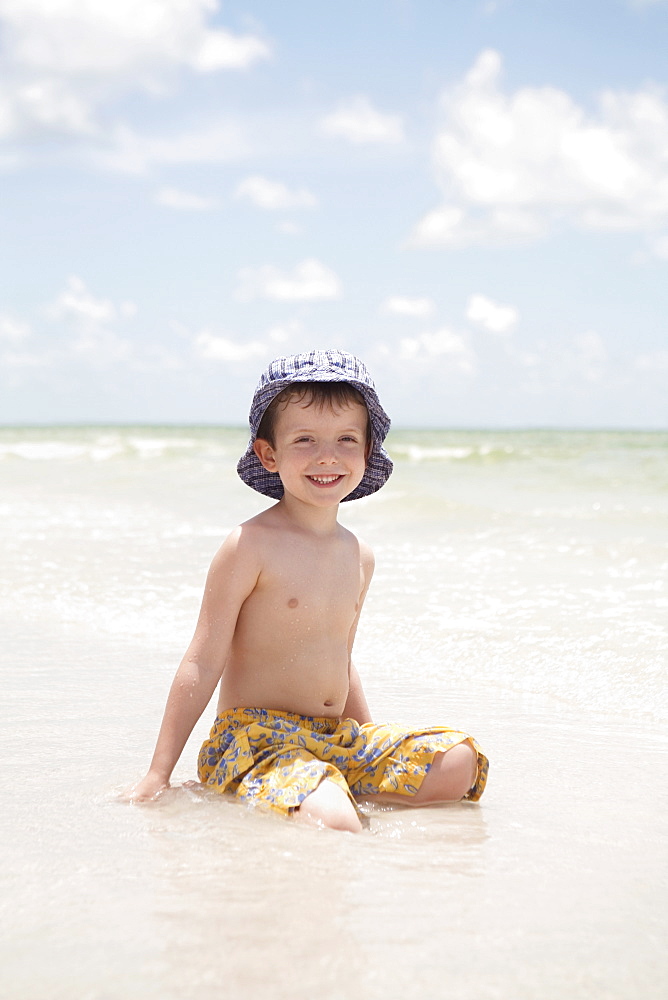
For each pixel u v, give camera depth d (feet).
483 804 7.98
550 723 10.37
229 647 8.59
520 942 5.24
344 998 4.60
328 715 8.88
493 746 9.61
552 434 167.94
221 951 5.05
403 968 4.91
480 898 5.86
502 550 20.94
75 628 15.03
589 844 6.96
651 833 7.21
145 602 16.58
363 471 9.11
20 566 19.67
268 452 9.16
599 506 30.58
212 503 32.27
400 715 10.68
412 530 24.31
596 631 13.73
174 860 6.41
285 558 8.71
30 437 109.09
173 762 8.16
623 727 10.19
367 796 8.20
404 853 6.69
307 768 7.59
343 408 8.77
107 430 169.58
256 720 8.48
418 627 14.40
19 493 36.70
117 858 6.46
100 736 9.77
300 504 9.01
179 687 8.37
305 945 5.14
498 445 91.40
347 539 9.30
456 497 34.50
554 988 4.74
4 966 4.91
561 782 8.53
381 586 17.25
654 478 41.11
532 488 38.24
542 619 14.52
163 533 24.58
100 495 35.47
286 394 8.81
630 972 4.91
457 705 11.07
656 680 11.56
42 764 8.86
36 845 6.73
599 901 5.85
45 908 5.62
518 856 6.68
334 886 6.00
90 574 18.89
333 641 8.86
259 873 6.18
